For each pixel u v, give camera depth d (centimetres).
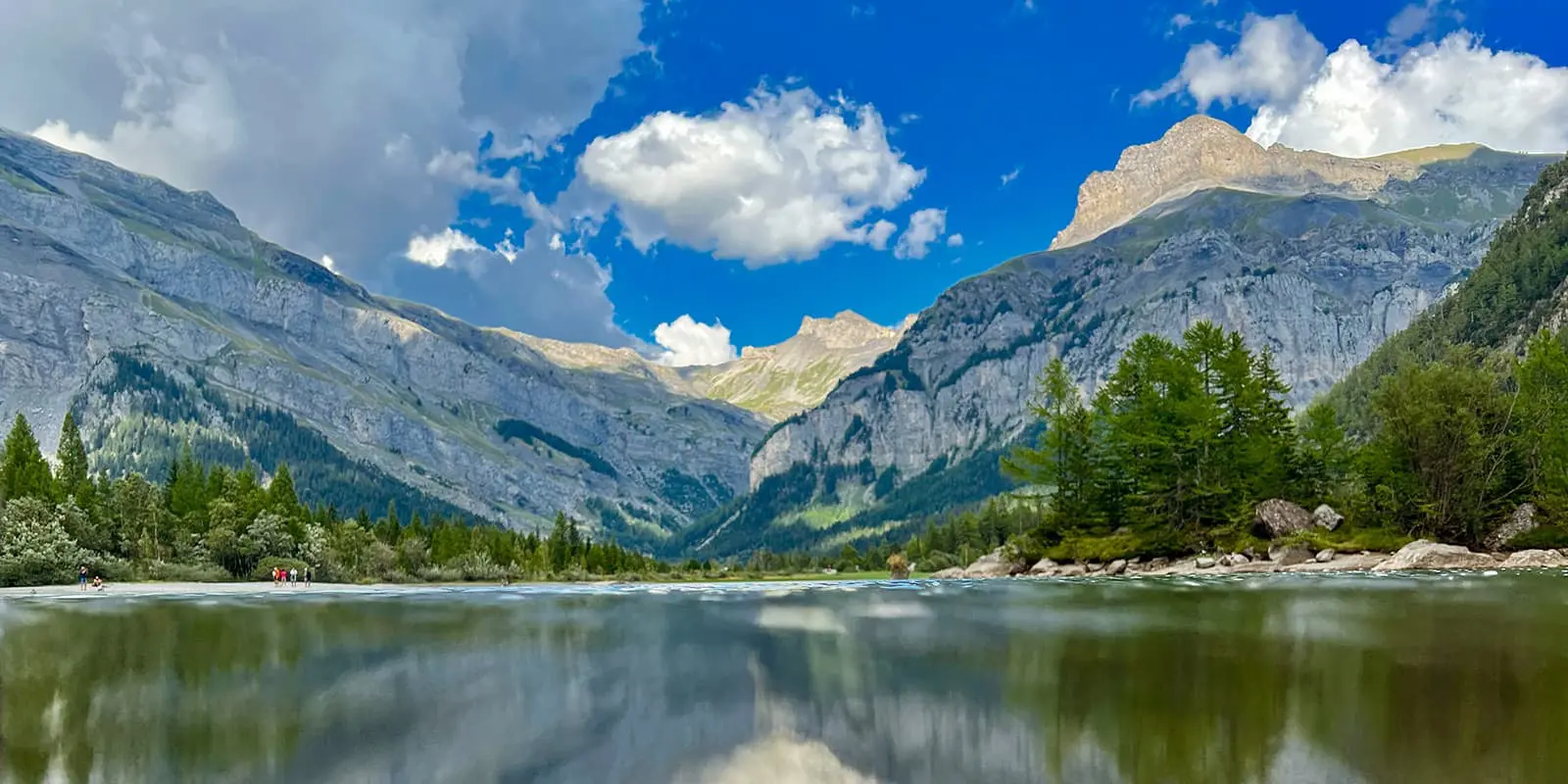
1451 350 12756
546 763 2416
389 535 17238
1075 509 9956
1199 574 7862
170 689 3259
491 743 2588
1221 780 2169
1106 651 3769
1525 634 3812
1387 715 2622
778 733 2664
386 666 3688
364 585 10756
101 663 3778
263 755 2489
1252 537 8719
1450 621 4191
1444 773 2156
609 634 4581
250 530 12406
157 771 2342
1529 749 2305
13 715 2891
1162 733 2547
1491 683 2948
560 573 15162
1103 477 9975
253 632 4756
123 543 11462
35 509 10438
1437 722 2545
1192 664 3406
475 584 11325
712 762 2411
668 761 2422
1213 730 2555
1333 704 2766
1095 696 2991
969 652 3853
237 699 3108
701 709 2955
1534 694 2803
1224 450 9331
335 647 4219
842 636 4394
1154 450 9506
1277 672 3212
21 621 5284
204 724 2778
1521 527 8500
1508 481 9119
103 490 13188
